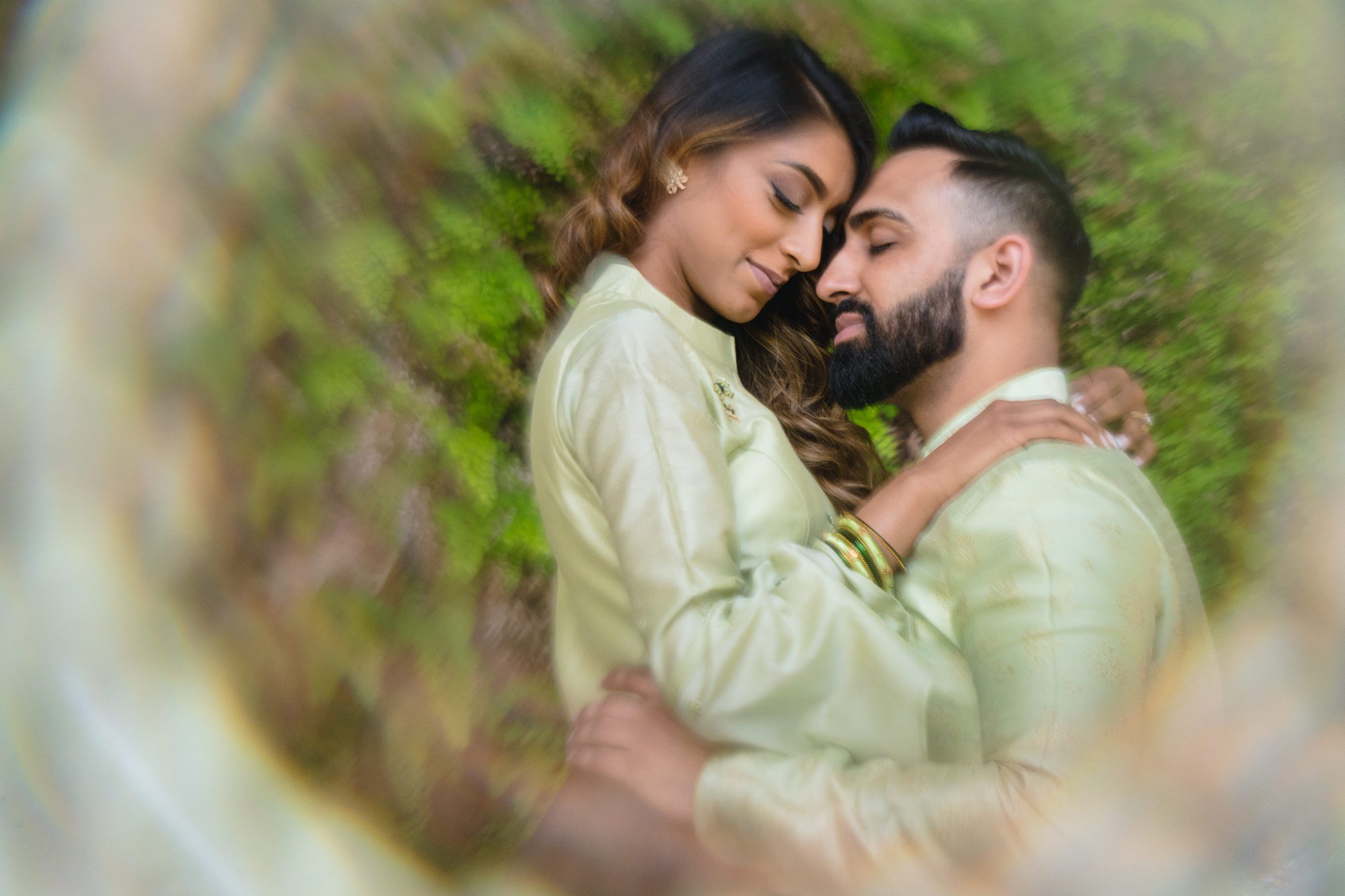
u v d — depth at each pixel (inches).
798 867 57.6
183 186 106.7
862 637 60.6
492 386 133.2
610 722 63.4
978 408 72.7
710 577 62.4
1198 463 129.6
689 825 60.2
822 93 78.4
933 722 60.5
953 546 62.3
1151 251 135.0
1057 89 134.7
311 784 110.5
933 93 134.0
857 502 92.5
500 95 131.0
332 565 120.9
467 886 111.5
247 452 115.3
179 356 106.5
